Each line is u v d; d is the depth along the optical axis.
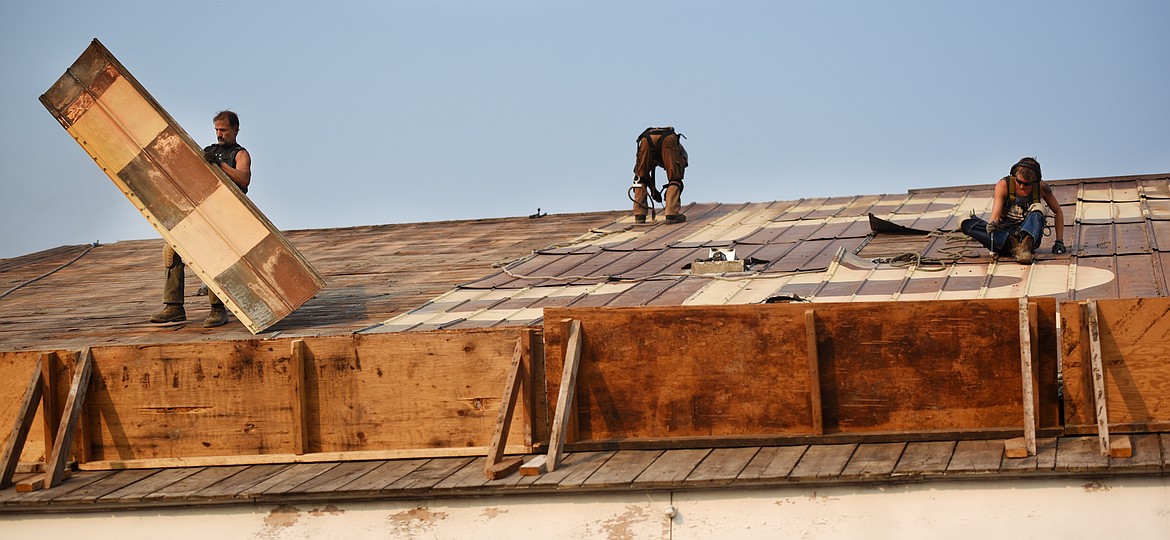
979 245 40.34
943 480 22.02
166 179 35.31
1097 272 34.38
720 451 24.59
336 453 26.47
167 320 39.09
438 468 25.16
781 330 24.86
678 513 22.89
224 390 27.00
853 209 52.72
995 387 24.17
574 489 23.09
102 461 27.38
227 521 24.83
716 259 40.28
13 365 27.70
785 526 22.45
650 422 25.30
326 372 26.69
